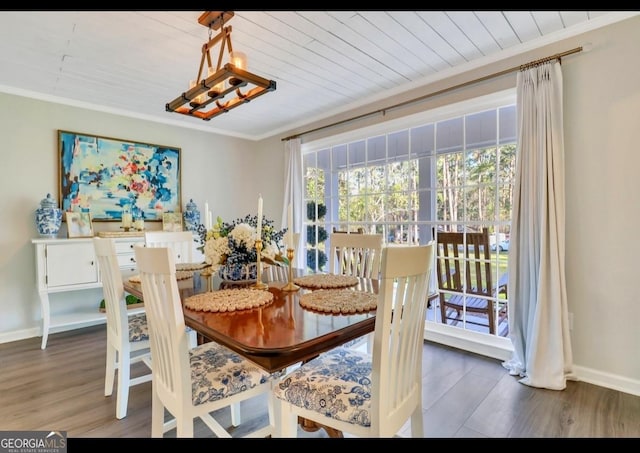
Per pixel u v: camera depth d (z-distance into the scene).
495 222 2.79
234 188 4.75
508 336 2.62
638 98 2.06
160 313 1.33
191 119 4.10
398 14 2.07
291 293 1.77
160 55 2.51
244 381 1.44
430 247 1.25
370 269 2.42
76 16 2.02
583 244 2.26
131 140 3.83
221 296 1.64
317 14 2.05
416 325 1.33
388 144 3.48
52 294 3.36
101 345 3.05
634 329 2.10
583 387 2.21
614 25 2.13
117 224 3.72
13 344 3.05
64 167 3.39
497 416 1.92
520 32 2.29
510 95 2.60
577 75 2.27
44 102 3.29
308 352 1.12
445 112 2.98
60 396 2.16
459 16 2.10
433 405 2.04
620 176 2.12
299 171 4.23
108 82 3.00
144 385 2.35
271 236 2.07
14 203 3.14
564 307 2.23
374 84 3.16
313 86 3.19
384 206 3.53
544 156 2.28
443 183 3.09
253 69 2.83
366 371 1.43
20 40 2.29
